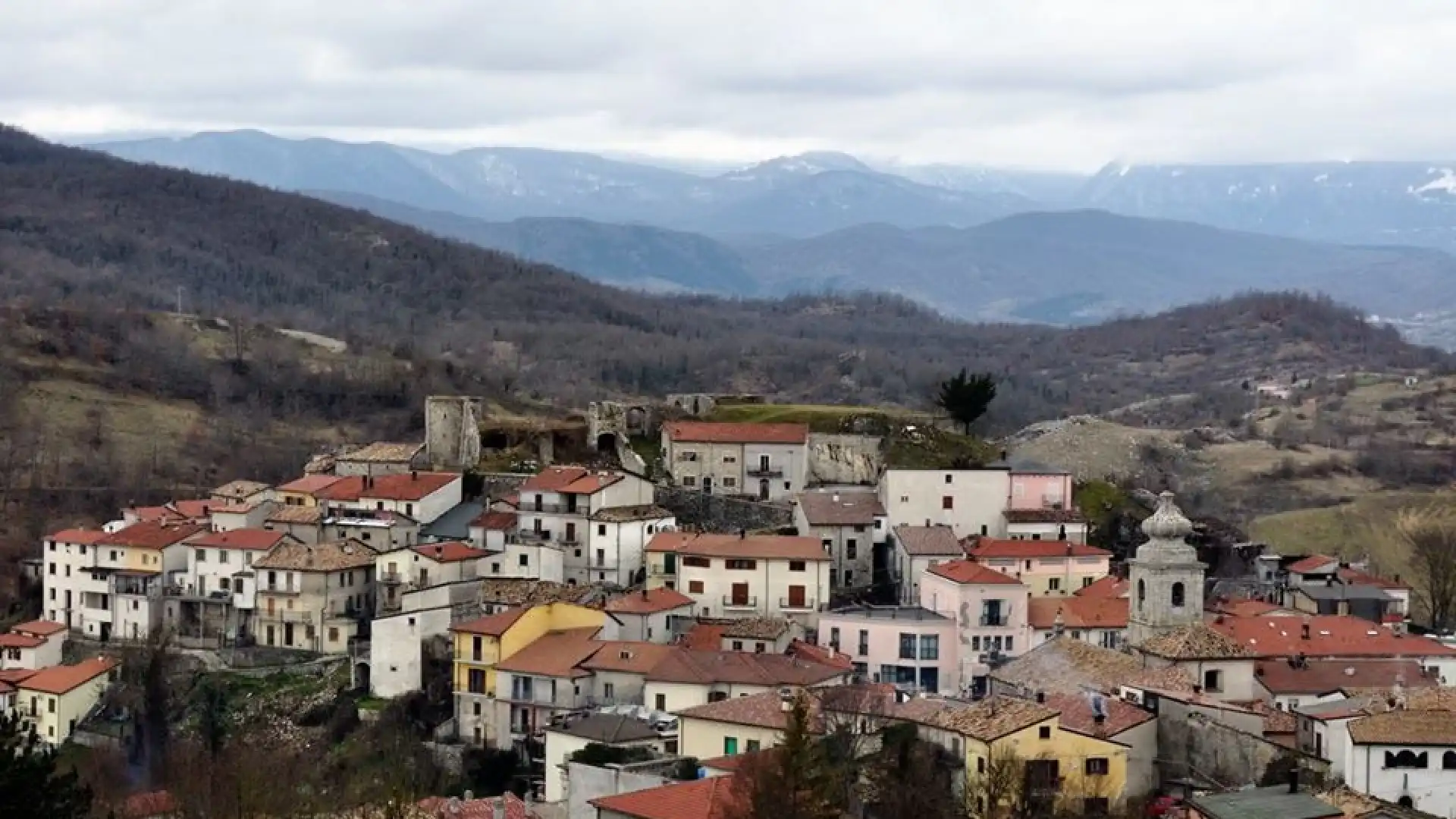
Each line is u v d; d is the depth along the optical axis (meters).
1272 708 163.00
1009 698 153.00
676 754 163.75
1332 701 159.25
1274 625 195.25
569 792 151.25
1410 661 189.88
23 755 120.94
